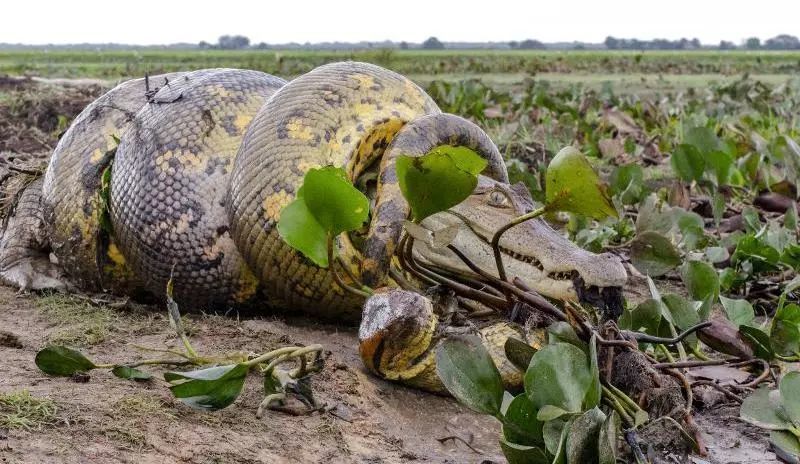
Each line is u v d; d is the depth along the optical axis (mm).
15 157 9719
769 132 12867
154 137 5633
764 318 6500
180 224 5512
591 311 4887
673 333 4996
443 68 33656
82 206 5977
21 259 6359
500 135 12016
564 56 52719
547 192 4125
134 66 31094
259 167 5238
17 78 20266
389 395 4688
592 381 3859
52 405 3814
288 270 5258
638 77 33281
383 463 3957
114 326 5312
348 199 4172
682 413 4223
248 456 3715
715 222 8055
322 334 5398
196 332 5223
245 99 5773
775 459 4387
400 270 5281
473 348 4074
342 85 5461
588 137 12344
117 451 3533
